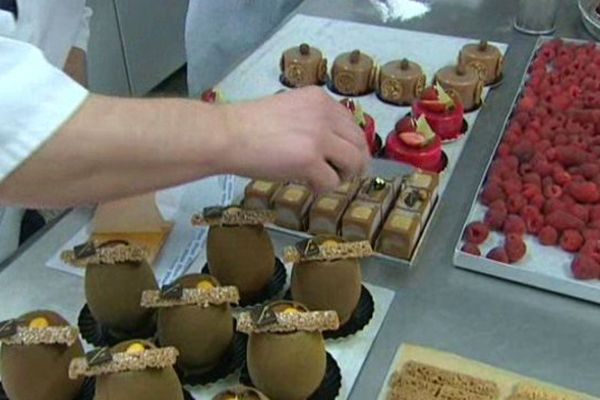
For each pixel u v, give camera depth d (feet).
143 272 2.06
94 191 1.78
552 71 3.34
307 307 2.03
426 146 2.79
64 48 3.54
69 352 1.87
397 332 2.14
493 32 3.86
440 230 2.53
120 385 1.71
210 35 4.75
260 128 1.86
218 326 1.94
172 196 2.60
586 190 2.49
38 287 2.31
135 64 7.70
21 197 1.76
